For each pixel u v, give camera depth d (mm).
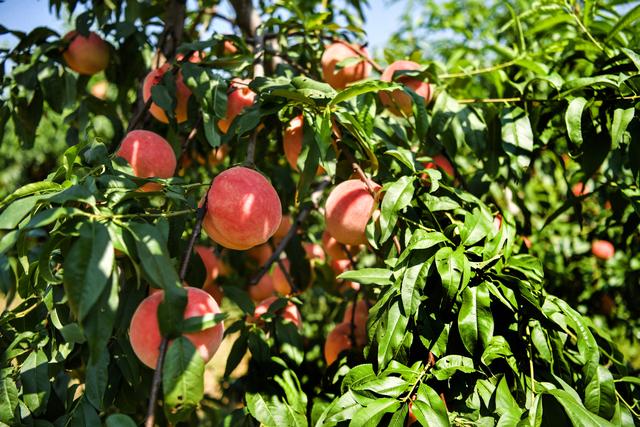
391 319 1178
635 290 2523
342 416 1083
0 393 1287
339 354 1561
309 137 1414
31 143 2193
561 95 1549
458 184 1991
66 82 2119
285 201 2355
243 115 1440
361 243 1488
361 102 1551
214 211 1243
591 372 1147
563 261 2770
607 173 2025
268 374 1432
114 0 2262
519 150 1588
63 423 1302
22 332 1471
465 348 1229
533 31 1940
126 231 993
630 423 1158
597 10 1862
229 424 1380
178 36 2164
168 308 969
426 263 1199
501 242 1237
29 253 1679
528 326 1248
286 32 2043
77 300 873
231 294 1641
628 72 1555
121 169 1341
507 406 1088
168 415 956
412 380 1140
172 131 1924
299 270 2273
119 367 1470
